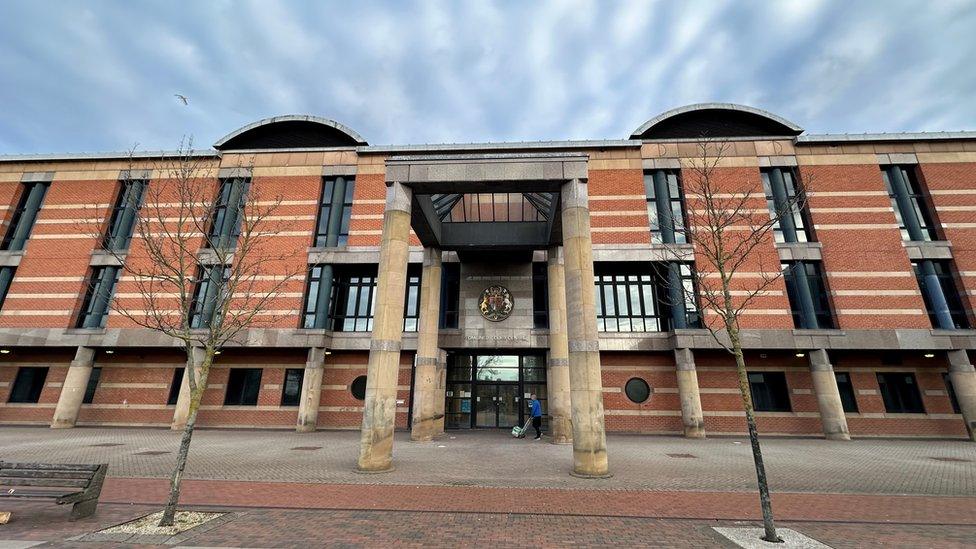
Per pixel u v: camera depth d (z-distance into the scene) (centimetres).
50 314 2159
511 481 942
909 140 2116
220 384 2119
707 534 612
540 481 945
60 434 1753
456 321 2148
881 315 1923
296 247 2189
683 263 2020
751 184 2116
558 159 1263
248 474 987
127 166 2362
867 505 768
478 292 2127
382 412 1085
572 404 1080
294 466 1088
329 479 944
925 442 1722
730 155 2164
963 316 1934
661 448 1496
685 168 2178
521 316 2078
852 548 559
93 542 554
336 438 1709
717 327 1916
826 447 1550
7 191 2377
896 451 1443
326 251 2161
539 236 1891
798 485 919
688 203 2123
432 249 1873
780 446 1575
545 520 673
